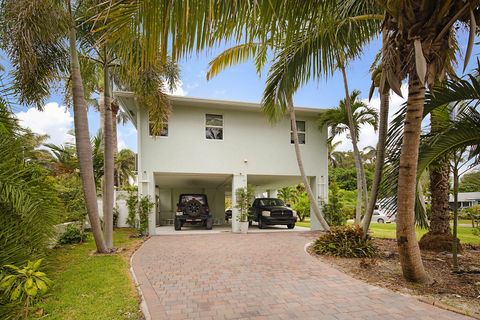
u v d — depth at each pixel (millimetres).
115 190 16172
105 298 4238
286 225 15430
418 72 3777
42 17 5648
